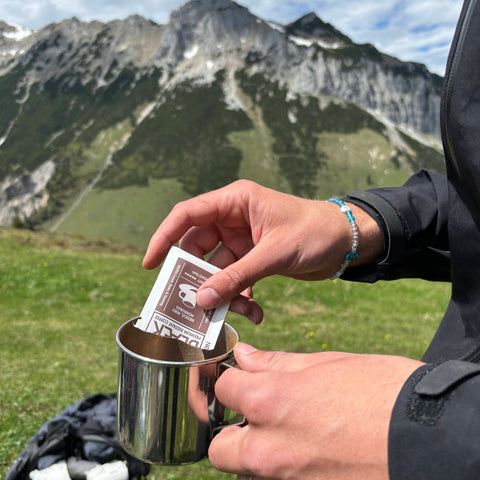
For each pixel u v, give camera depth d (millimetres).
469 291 869
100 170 169125
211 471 3389
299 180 155000
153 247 1155
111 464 2572
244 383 648
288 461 581
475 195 802
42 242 18328
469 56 772
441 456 487
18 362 5727
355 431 544
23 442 3705
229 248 1237
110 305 9633
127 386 807
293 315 9641
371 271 1185
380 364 597
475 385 516
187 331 923
